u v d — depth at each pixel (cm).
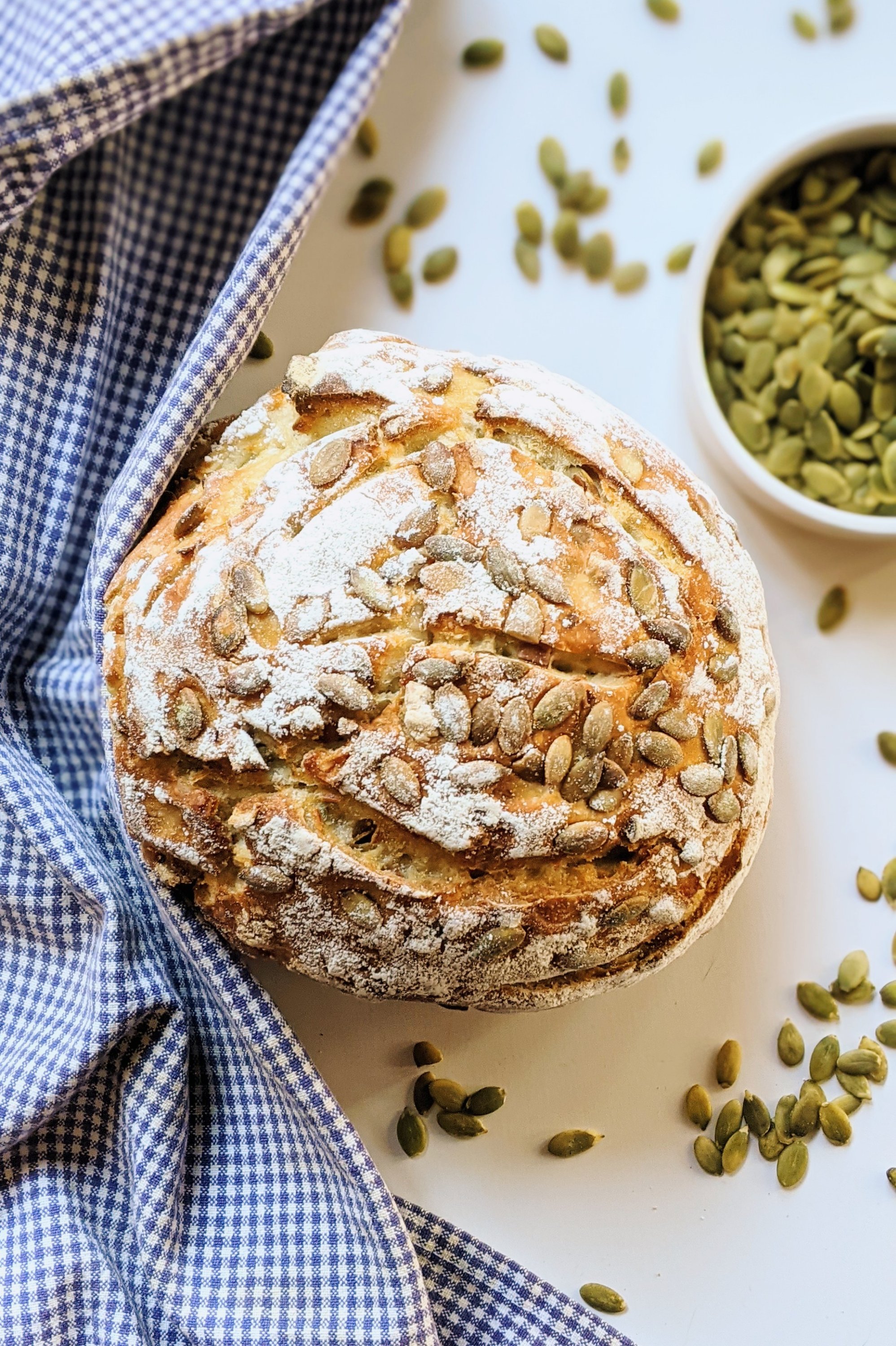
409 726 52
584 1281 60
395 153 62
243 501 54
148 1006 56
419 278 62
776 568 62
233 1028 58
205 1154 57
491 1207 60
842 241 62
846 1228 61
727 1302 61
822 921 62
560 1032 61
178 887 55
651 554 54
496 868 53
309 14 57
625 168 62
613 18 62
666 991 62
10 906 58
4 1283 55
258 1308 55
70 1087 56
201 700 52
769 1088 62
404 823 52
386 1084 61
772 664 57
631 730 53
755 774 54
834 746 62
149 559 54
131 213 58
